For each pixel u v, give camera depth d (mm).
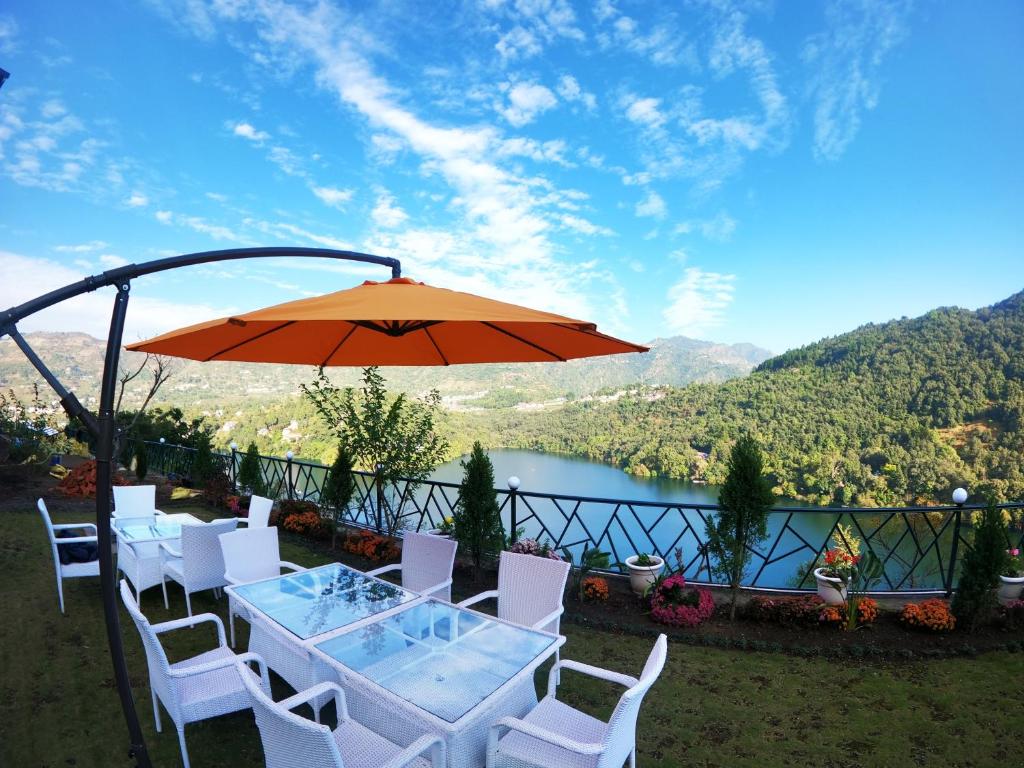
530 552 5262
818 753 2922
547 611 3518
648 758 2877
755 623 4500
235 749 2910
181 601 4949
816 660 3943
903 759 2869
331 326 3238
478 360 3533
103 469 2068
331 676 3029
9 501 8469
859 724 3178
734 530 4551
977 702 3385
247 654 2719
